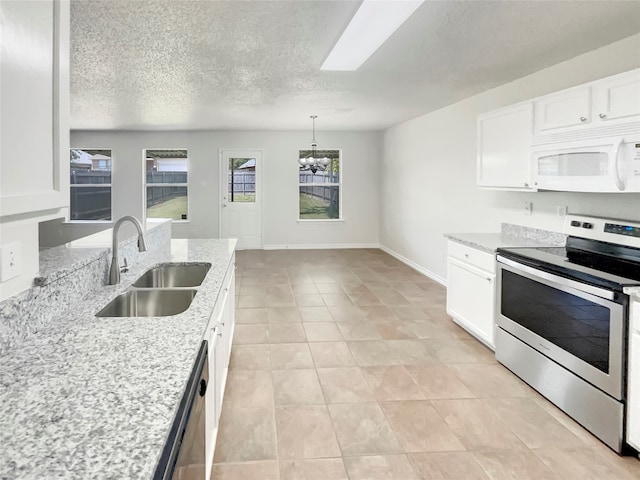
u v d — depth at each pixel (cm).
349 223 845
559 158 272
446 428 227
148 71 369
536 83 363
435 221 569
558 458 202
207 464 169
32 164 89
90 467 70
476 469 194
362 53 315
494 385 276
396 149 732
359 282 562
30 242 138
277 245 837
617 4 228
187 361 116
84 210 798
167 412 89
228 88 436
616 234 260
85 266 179
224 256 292
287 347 338
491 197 429
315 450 208
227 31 272
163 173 812
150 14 244
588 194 301
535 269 262
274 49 307
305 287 535
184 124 701
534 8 233
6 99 80
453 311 382
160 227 340
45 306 143
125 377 105
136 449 76
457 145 503
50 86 95
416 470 194
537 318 264
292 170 827
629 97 223
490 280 318
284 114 602
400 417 238
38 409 89
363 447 211
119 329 141
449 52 310
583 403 226
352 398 259
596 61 300
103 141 780
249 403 252
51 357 117
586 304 222
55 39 97
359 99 491
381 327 386
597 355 216
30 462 71
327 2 229
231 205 820
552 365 249
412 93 452
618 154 227
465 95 463
